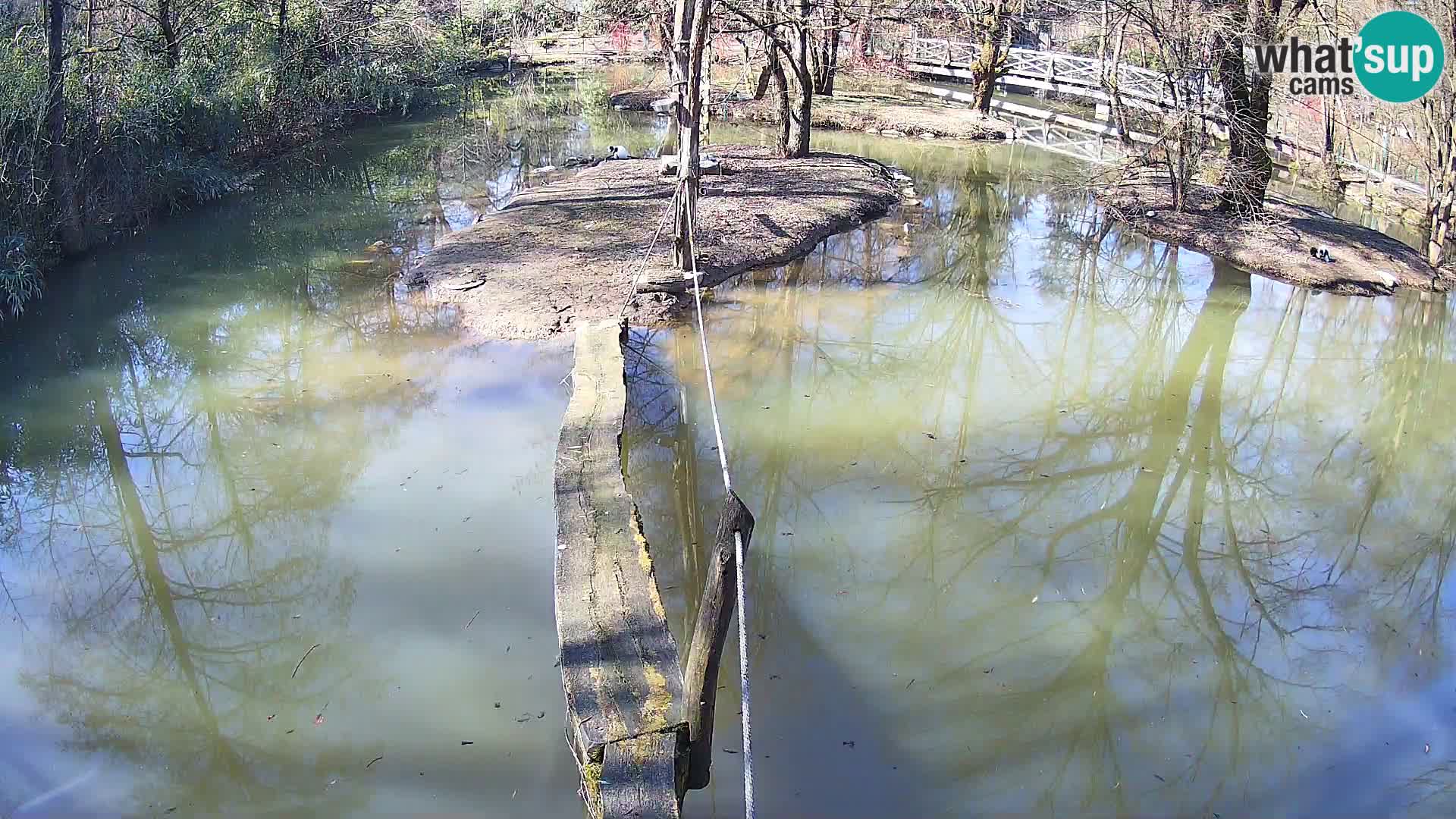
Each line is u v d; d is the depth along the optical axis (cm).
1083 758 485
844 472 757
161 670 539
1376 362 1029
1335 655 583
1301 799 467
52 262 1088
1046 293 1191
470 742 475
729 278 1137
